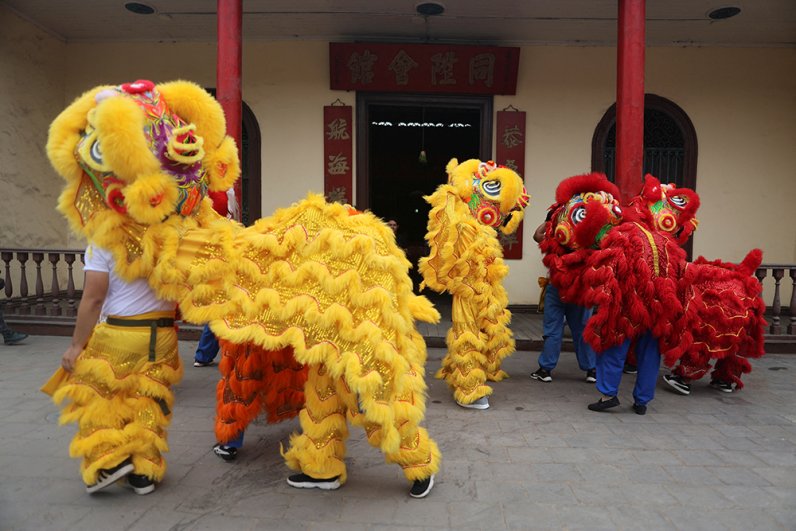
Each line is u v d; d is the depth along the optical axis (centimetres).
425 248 1147
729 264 482
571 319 506
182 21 783
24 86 769
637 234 402
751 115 845
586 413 413
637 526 250
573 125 848
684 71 840
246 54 835
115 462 253
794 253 859
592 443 352
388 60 814
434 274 415
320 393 272
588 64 842
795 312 621
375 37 832
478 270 408
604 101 845
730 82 842
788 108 846
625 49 576
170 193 233
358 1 723
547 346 500
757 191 852
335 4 731
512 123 842
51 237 831
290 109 839
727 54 840
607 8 735
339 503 268
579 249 447
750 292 459
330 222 257
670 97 841
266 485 286
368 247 251
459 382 414
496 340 419
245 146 848
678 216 496
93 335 254
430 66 818
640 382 413
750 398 459
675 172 853
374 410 242
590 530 246
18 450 322
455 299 418
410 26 796
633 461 323
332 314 242
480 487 287
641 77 575
